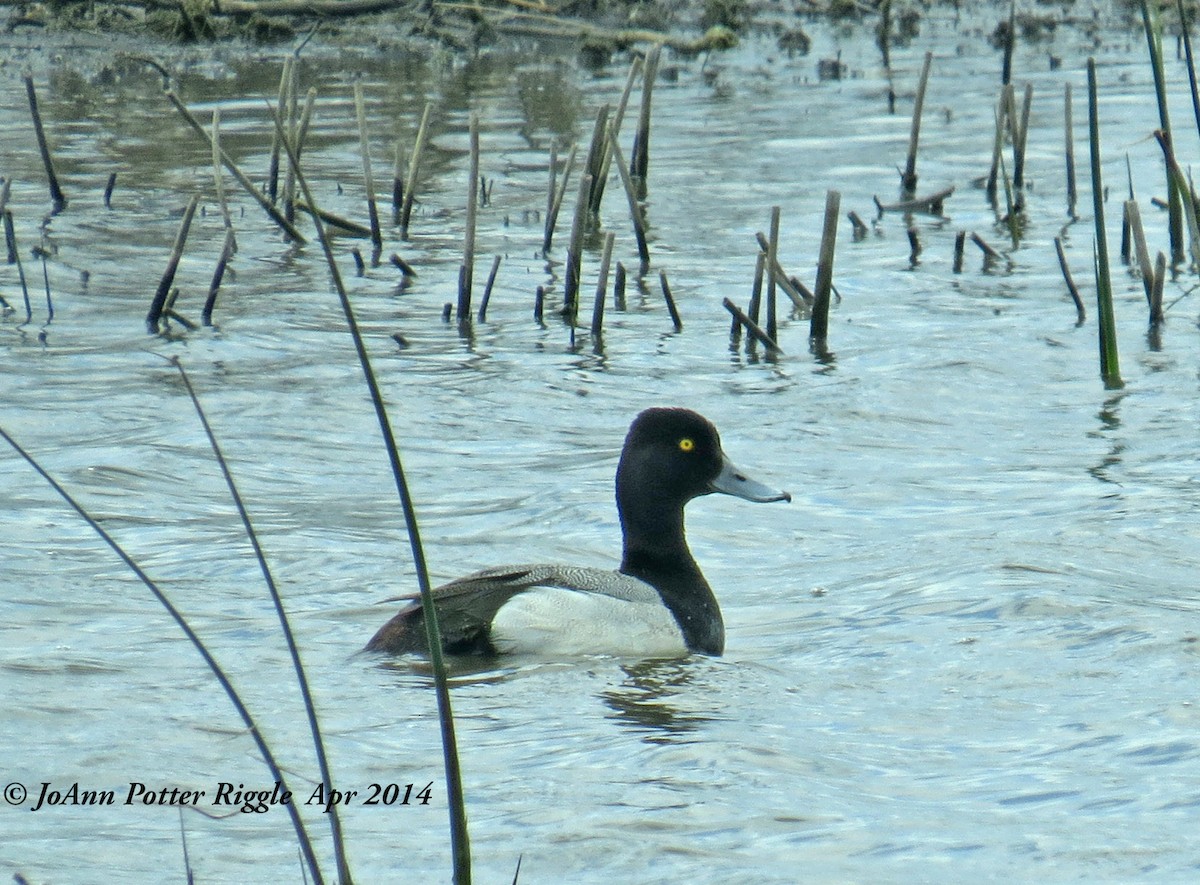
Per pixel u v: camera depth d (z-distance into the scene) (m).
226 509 11.78
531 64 33.41
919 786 7.22
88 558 10.58
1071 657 8.85
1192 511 11.61
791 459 13.21
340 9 35.59
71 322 17.20
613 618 9.18
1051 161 24.94
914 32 36.59
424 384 15.20
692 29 36.81
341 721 7.95
